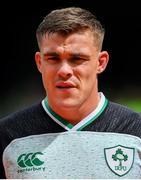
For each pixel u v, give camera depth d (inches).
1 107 1132.5
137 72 1325.0
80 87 224.7
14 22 1341.0
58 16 221.8
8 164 235.9
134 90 1264.8
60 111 235.0
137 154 233.9
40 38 227.3
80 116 236.5
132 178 230.5
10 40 1321.4
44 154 233.1
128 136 235.9
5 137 238.8
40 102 246.4
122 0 1358.3
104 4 1354.6
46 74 225.8
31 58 1289.4
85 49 221.3
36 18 1344.7
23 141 236.4
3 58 1294.3
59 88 224.2
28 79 1239.5
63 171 230.5
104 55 238.4
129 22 1373.0
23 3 1346.0
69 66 221.5
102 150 232.7
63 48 219.1
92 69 227.0
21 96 1190.3
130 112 244.1
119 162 231.3
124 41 1369.3
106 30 1373.0
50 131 236.7
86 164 231.0
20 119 242.1
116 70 1317.7
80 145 233.5
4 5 1353.3
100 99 245.0
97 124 237.6
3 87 1235.9
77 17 221.0
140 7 1359.5
